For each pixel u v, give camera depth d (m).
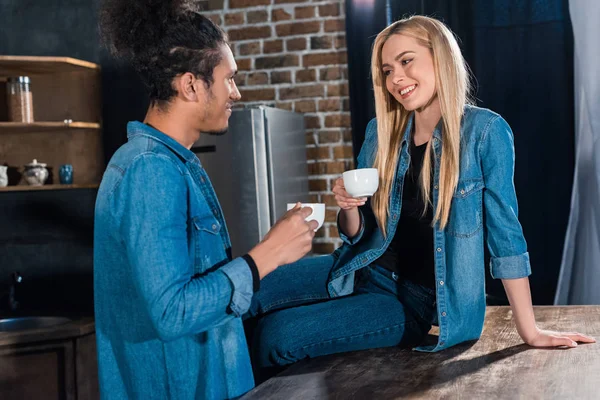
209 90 1.38
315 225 1.41
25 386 3.09
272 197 3.79
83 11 3.92
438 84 1.74
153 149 1.32
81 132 3.93
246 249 3.76
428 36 1.76
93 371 3.26
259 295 2.00
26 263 3.93
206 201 1.44
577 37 3.71
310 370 1.64
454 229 1.72
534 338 1.72
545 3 3.85
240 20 4.41
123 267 1.34
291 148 4.08
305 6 4.31
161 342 1.34
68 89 3.94
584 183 3.78
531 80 3.89
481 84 3.95
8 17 3.94
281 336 1.77
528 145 3.90
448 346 1.75
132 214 1.24
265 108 3.76
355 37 4.12
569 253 3.82
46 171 3.78
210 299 1.25
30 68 3.77
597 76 3.66
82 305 3.88
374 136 2.04
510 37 3.90
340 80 4.28
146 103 3.90
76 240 3.91
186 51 1.34
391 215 1.86
